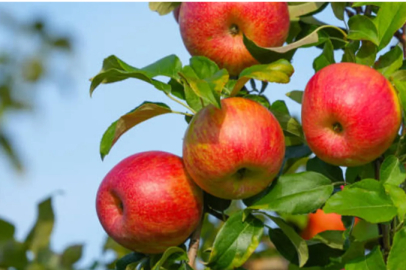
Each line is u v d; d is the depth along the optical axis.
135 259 4.25
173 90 4.28
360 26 4.15
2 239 3.66
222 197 3.92
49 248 3.62
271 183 4.00
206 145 3.73
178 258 3.95
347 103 3.71
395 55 4.05
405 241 3.60
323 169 4.29
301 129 4.30
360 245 4.25
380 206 3.61
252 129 3.74
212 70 4.19
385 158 3.87
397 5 4.12
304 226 4.83
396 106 3.78
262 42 4.34
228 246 3.93
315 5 4.70
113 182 4.02
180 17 4.46
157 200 3.91
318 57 4.25
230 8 4.25
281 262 5.71
